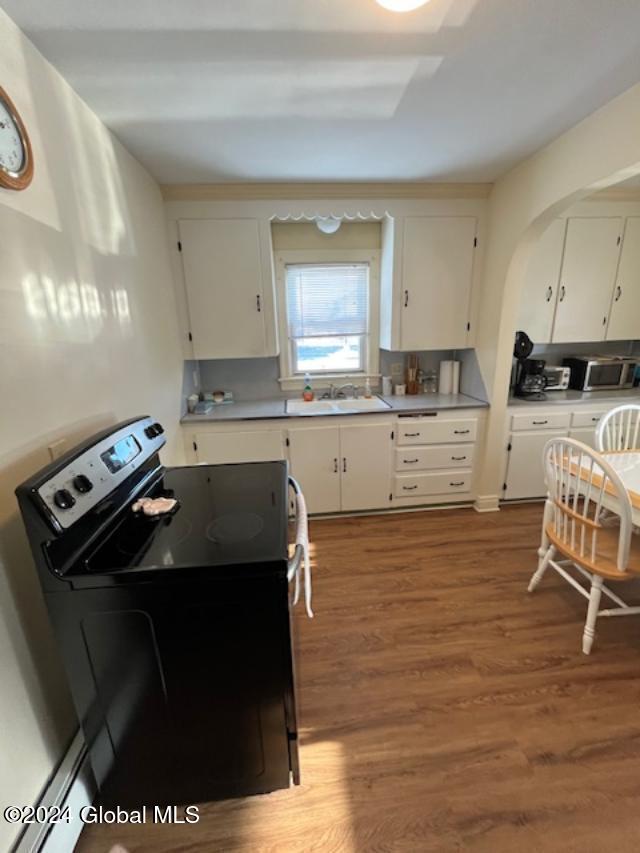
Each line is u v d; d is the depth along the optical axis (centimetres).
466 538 257
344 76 139
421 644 172
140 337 190
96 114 155
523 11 111
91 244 146
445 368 314
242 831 110
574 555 167
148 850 107
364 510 292
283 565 93
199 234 249
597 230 278
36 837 95
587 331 297
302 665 163
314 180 241
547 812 112
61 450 121
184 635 96
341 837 108
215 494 135
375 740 133
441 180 248
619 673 156
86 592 90
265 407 294
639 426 239
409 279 272
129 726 104
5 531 96
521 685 152
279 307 309
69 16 105
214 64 129
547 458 181
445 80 143
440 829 109
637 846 105
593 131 171
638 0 108
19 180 103
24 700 99
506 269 247
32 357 108
